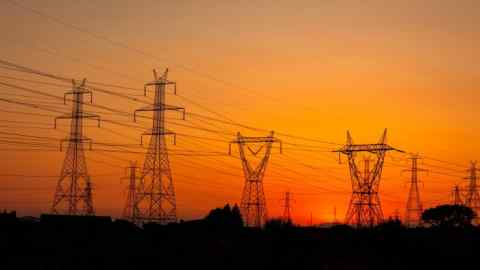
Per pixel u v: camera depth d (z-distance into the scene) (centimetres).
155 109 8169
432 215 13212
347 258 8075
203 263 6744
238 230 9100
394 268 7669
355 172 9256
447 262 8275
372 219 9244
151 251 6988
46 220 7938
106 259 6319
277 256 7644
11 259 5809
